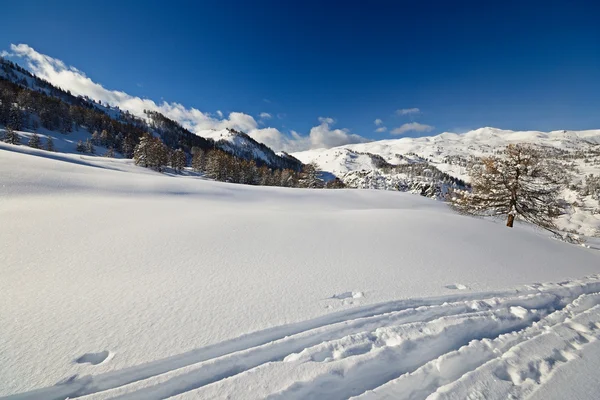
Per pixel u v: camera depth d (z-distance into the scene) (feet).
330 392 9.15
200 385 8.76
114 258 18.39
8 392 7.80
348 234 29.19
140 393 8.24
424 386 9.67
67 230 23.89
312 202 108.17
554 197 48.91
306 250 22.95
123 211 33.73
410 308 14.10
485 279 19.25
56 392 8.04
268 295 14.29
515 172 51.06
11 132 205.46
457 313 14.19
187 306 12.64
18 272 15.30
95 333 10.27
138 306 12.37
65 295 13.00
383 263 20.79
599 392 9.55
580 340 12.48
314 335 11.26
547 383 9.80
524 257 26.68
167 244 21.90
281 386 8.79
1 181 49.42
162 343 10.00
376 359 10.37
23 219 26.40
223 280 15.93
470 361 10.90
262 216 35.32
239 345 10.34
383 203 122.01
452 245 27.86
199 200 69.46
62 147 266.77
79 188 58.34
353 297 14.79
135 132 407.23
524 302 16.05
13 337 9.71
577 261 28.12
